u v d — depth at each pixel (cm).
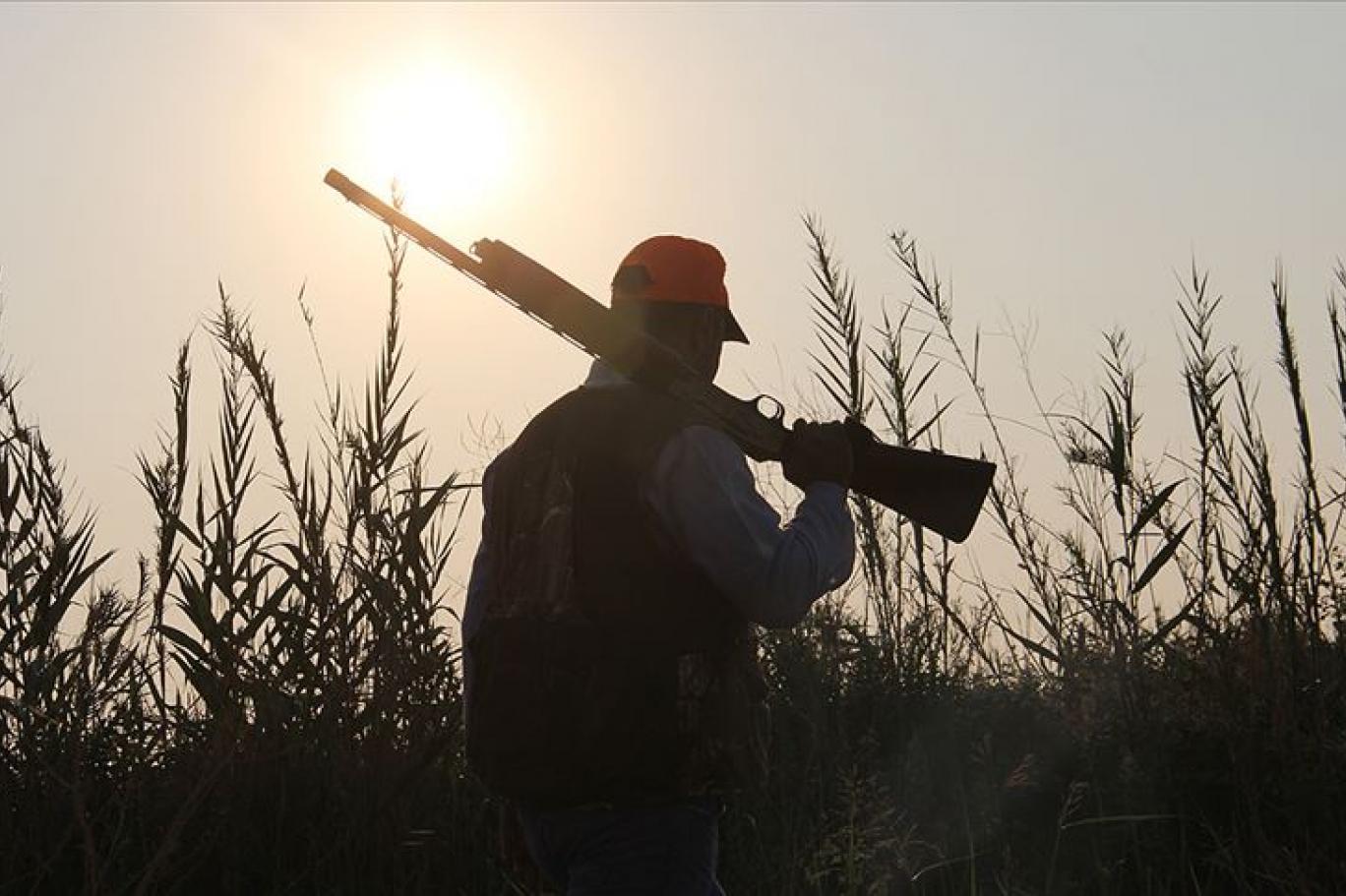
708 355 489
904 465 500
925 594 764
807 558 449
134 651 738
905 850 640
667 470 446
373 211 481
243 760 691
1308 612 701
